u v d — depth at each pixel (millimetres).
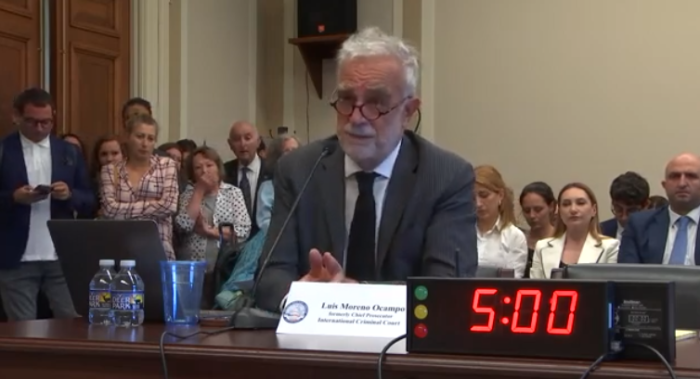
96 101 5543
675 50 5766
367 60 1942
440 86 6344
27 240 4109
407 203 1982
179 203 4223
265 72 6949
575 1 6004
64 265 2107
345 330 1595
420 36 6395
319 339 1517
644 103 5832
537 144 6090
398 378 1293
